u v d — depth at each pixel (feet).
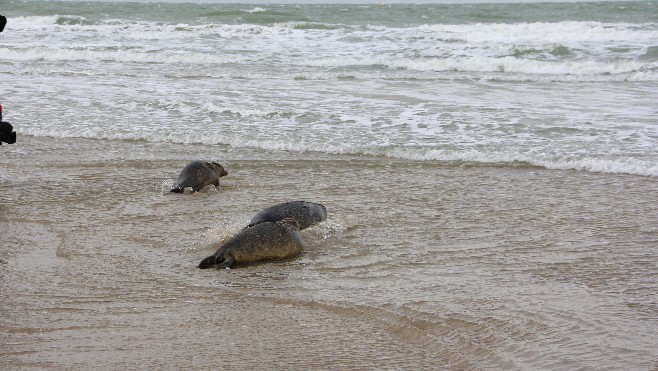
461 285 22.67
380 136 47.19
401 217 31.19
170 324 19.47
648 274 23.75
